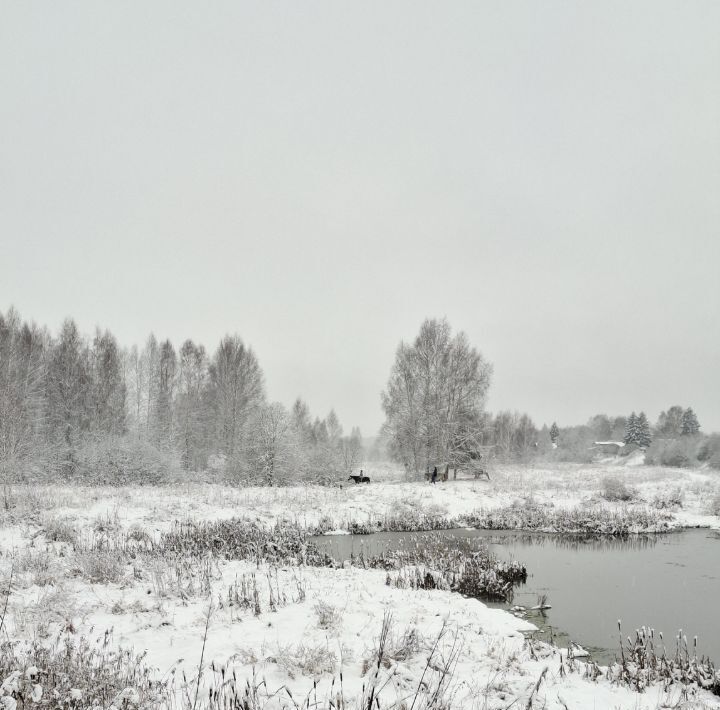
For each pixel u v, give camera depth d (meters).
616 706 5.78
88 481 28.47
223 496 24.38
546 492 30.09
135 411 45.00
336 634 7.39
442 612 9.30
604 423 142.50
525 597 11.61
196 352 47.75
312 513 22.06
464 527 22.05
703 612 10.71
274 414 33.25
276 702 4.88
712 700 6.21
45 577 9.64
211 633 7.41
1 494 19.45
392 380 38.50
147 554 12.08
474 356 37.53
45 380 35.94
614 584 12.85
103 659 5.64
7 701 4.25
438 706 4.96
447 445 35.69
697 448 76.44
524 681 6.23
